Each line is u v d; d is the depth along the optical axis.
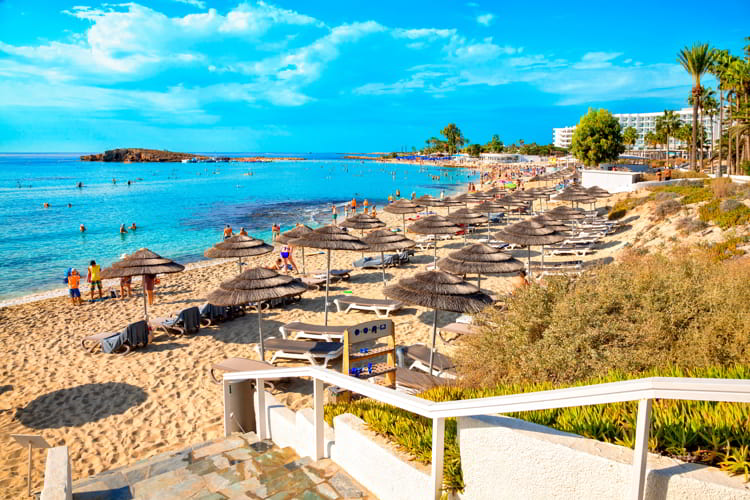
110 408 7.96
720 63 36.47
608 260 15.56
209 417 7.59
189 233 28.55
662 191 25.33
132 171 110.00
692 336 4.25
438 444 2.72
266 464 4.28
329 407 4.62
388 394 3.05
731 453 2.05
